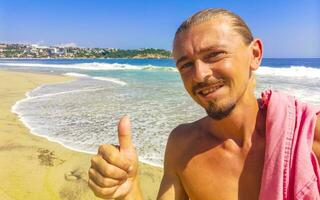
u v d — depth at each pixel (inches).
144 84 205.6
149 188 50.2
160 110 108.7
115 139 75.7
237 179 17.8
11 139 76.1
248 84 17.8
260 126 17.9
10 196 48.4
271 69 309.7
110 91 167.9
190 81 17.3
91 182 15.5
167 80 237.1
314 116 16.5
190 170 19.2
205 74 16.7
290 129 16.4
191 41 17.0
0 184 51.9
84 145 71.6
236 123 17.8
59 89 182.2
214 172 18.4
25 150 68.0
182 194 20.5
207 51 16.8
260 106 18.5
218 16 17.2
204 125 19.8
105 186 15.2
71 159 62.9
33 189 50.7
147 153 64.7
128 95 150.0
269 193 16.0
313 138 16.3
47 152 66.8
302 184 15.4
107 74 321.1
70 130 84.7
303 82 201.0
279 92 18.4
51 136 79.2
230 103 17.1
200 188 18.8
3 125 90.5
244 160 17.8
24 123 93.8
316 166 15.7
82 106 121.0
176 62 18.0
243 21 17.8
